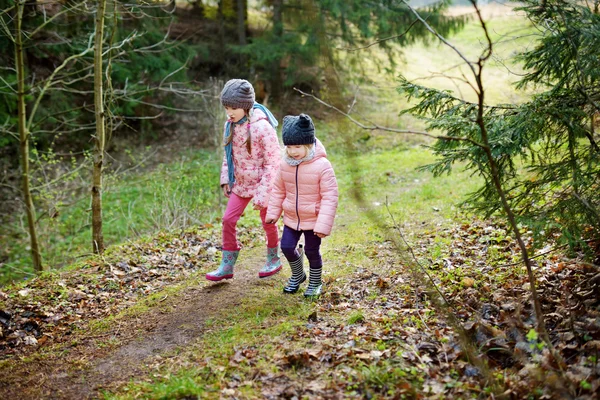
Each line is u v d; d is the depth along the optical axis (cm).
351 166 318
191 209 844
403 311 409
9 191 1193
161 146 1453
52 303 489
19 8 724
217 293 482
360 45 1431
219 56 1673
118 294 512
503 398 286
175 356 377
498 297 409
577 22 367
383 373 319
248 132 457
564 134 413
